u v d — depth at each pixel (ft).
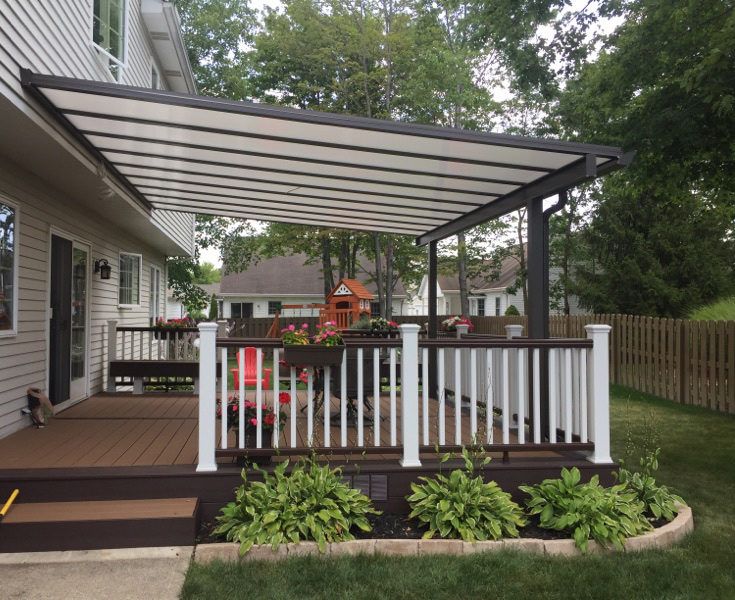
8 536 11.25
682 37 24.53
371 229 25.57
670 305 51.24
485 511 12.46
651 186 29.55
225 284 96.17
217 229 83.05
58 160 16.65
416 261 75.31
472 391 13.78
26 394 18.29
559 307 67.72
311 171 17.51
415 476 13.37
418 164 15.66
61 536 11.35
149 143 15.97
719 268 51.03
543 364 15.25
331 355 13.24
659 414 26.81
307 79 67.72
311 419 13.26
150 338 31.09
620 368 35.55
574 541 11.89
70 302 22.89
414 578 10.50
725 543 12.26
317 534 11.48
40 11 14.44
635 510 12.84
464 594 10.03
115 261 30.30
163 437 16.62
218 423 18.33
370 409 20.44
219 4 75.87
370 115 61.98
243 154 16.22
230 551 11.26
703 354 28.43
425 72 54.90
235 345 13.19
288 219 25.62
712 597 9.99
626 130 26.63
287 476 12.95
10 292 17.26
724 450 20.17
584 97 32.65
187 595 9.73
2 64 11.73
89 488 12.46
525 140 13.37
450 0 52.37
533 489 13.35
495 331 52.31
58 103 13.50
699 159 26.89
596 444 13.99
